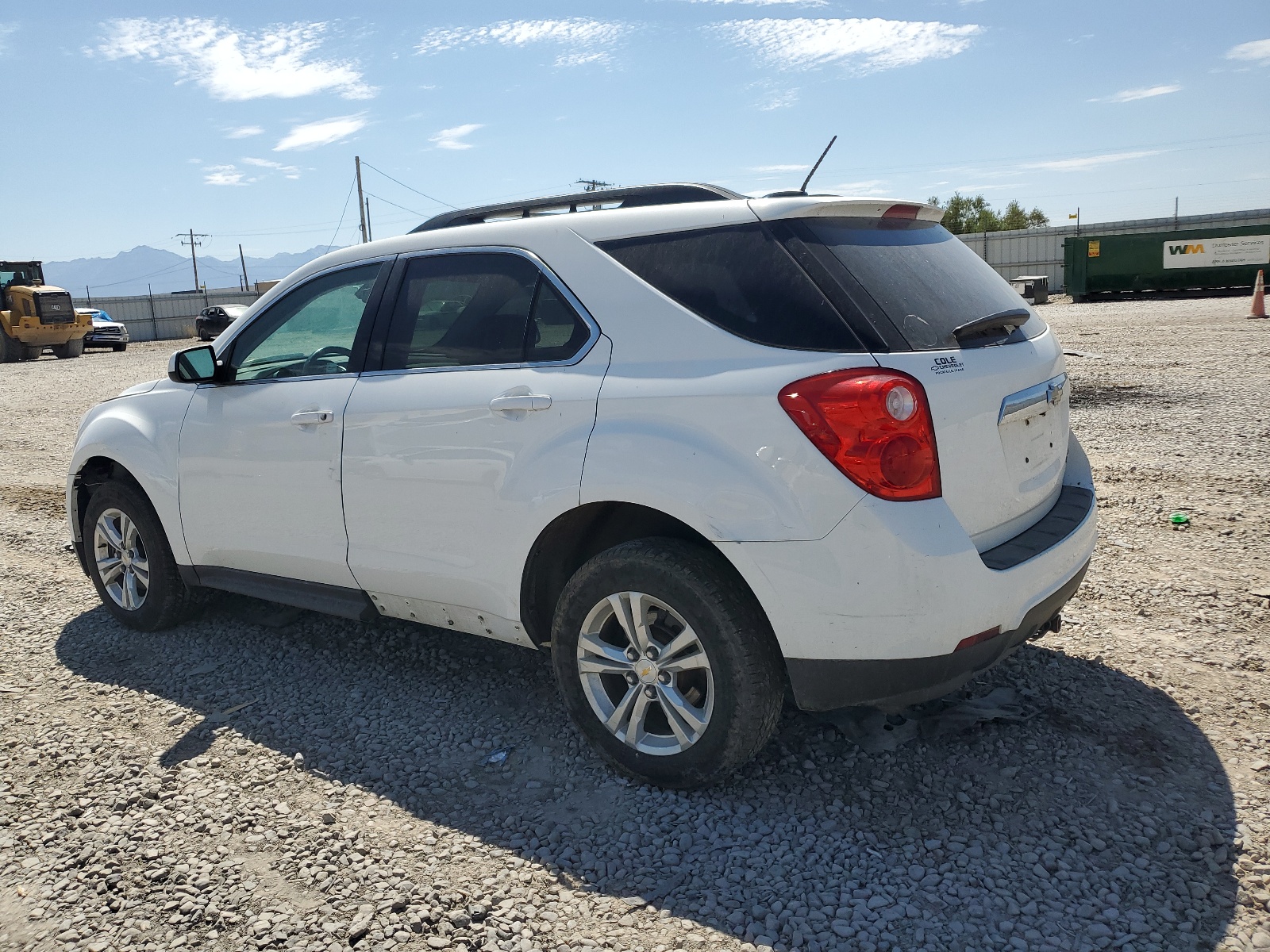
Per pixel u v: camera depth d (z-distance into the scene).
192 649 4.41
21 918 2.53
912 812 2.87
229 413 4.05
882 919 2.41
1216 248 30.58
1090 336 17.80
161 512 4.35
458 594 3.40
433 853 2.76
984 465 2.81
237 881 2.65
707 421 2.76
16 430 11.94
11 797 3.14
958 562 2.60
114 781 3.23
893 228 3.13
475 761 3.30
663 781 3.01
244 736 3.53
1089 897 2.46
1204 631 4.08
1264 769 3.01
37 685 4.04
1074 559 3.08
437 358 3.46
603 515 3.22
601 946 2.35
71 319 27.91
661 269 3.02
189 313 53.72
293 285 4.04
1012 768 3.08
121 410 4.60
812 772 3.11
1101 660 3.84
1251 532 5.34
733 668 2.79
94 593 5.31
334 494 3.67
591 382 3.02
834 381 2.60
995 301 3.21
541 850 2.76
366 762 3.31
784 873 2.61
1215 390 10.24
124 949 2.39
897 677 2.65
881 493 2.57
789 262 2.80
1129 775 3.01
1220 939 2.29
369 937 2.40
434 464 3.35
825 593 2.62
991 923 2.38
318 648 4.37
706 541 3.00
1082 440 8.04
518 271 3.33
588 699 3.13
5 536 6.52
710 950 2.32
